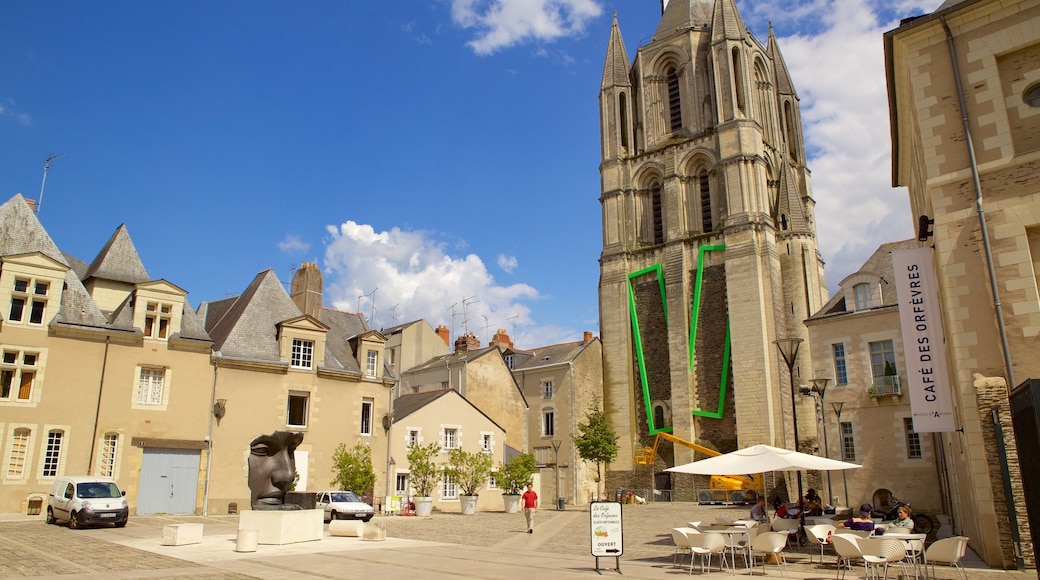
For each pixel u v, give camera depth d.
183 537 16.50
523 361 53.09
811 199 56.81
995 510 13.31
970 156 14.71
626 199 53.84
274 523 17.20
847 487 29.66
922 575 12.84
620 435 48.53
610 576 12.73
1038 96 14.44
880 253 33.62
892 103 18.06
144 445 25.73
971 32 15.25
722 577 12.95
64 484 21.34
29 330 24.23
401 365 51.94
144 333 26.73
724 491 42.00
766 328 44.03
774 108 54.75
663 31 56.53
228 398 28.20
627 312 50.69
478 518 29.53
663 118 54.72
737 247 45.88
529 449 48.59
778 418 42.69
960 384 14.10
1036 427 9.96
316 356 31.16
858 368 31.17
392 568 13.24
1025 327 13.60
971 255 14.43
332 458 30.64
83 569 12.46
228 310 33.00
